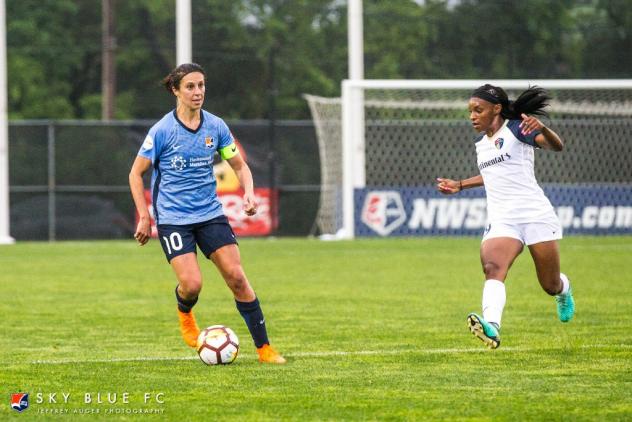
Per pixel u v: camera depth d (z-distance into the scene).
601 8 109.62
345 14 127.44
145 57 130.12
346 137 72.44
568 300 28.34
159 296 42.03
